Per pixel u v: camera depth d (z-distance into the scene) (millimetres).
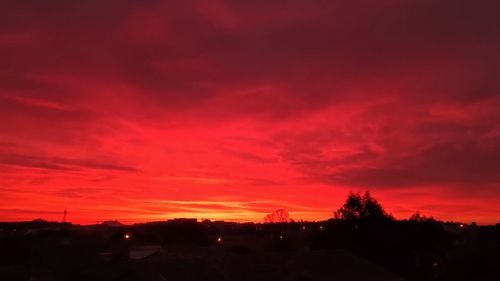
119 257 38281
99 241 47156
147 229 79438
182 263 28703
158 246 48500
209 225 93562
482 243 60500
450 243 59062
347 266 34344
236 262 30453
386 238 52438
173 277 26297
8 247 56188
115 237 67812
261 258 32344
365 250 52219
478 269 51375
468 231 76500
